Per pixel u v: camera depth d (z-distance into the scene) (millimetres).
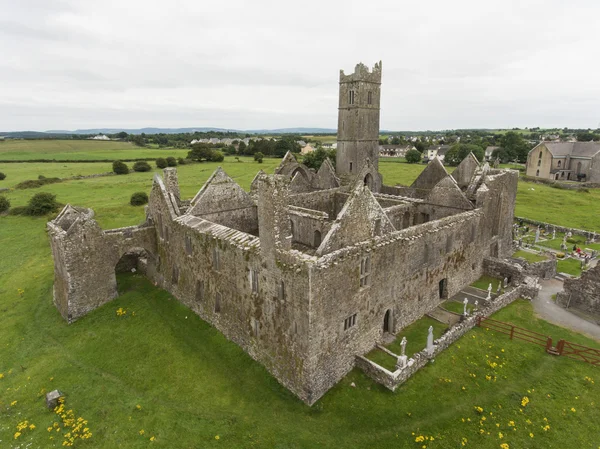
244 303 28891
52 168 131375
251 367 28234
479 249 42219
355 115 59094
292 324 24562
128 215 71750
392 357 28719
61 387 27281
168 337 32219
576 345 29047
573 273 45750
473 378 27109
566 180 120938
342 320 25844
